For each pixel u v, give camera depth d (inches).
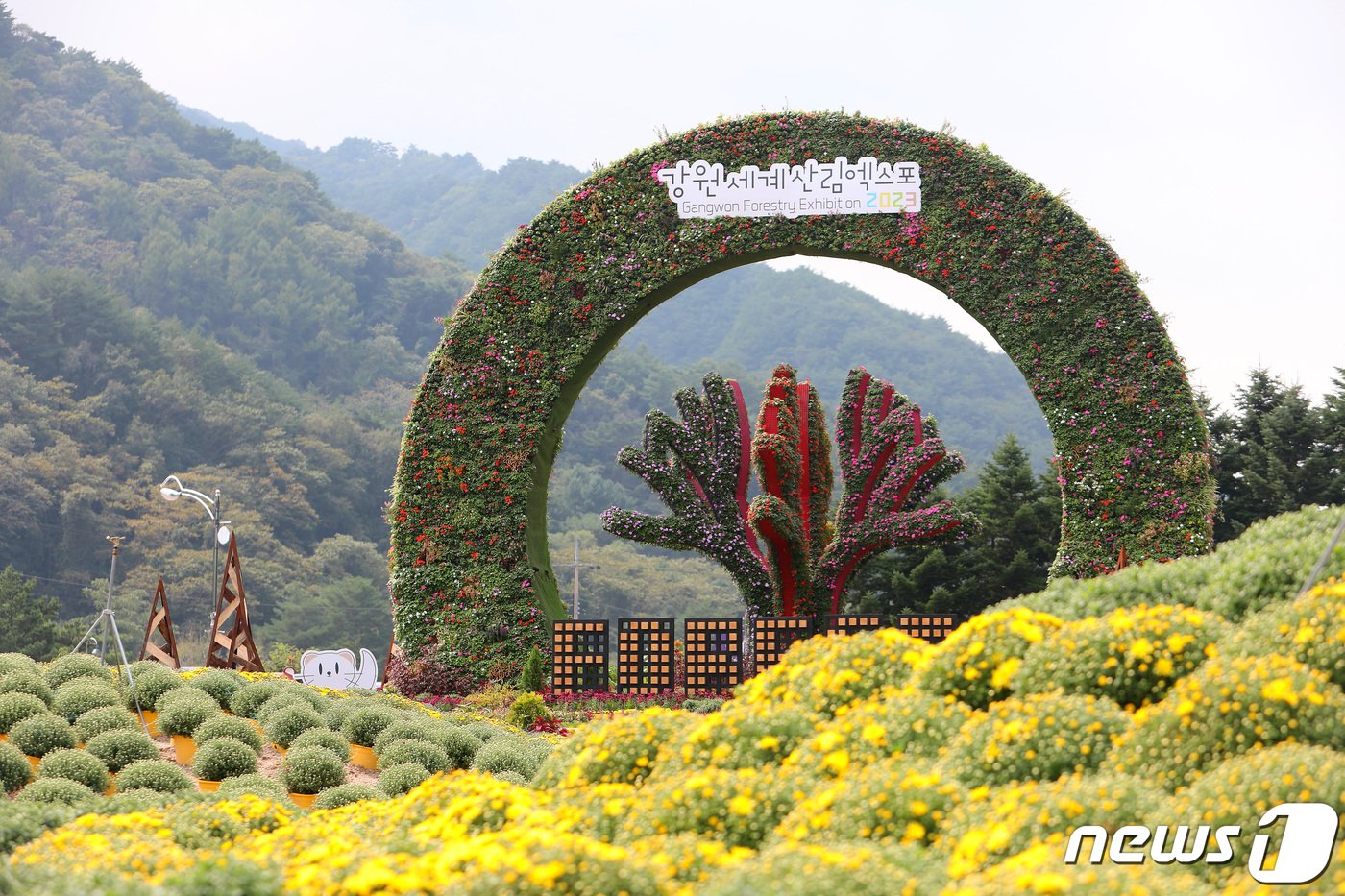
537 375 919.0
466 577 901.8
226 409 2982.3
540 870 193.5
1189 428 835.4
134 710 610.5
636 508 3427.7
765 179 916.0
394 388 3737.7
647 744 286.5
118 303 3061.0
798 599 955.3
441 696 887.7
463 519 908.6
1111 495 840.3
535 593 901.2
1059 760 239.8
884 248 899.4
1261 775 212.7
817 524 1000.2
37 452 2674.7
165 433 2859.3
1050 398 861.2
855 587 1748.3
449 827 249.6
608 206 928.3
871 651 300.8
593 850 200.8
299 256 3966.5
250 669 818.8
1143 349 848.3
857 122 912.9
